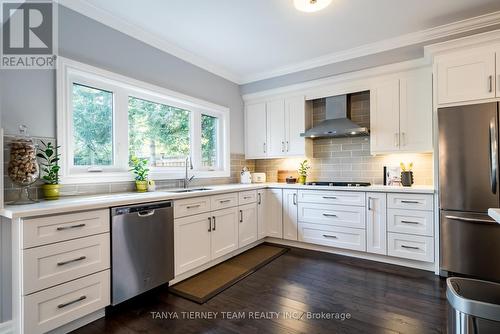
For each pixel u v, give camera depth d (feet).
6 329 5.77
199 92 11.57
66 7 7.25
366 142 11.75
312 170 13.08
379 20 8.54
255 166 14.96
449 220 8.08
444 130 8.18
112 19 8.16
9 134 6.18
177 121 11.02
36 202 5.95
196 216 8.49
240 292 7.48
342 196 10.30
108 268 6.17
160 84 9.85
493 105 7.52
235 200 10.23
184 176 10.85
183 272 7.98
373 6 7.75
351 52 10.76
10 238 5.88
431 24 8.80
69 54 7.30
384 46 10.11
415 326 5.79
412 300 6.93
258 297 7.18
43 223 5.11
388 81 10.33
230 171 13.26
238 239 10.36
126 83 8.66
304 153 12.35
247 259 10.12
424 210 8.76
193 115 11.59
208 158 12.53
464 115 7.89
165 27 8.87
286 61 11.84
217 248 9.32
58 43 7.07
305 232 11.16
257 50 10.72
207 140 12.51
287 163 13.98
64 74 7.16
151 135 9.96
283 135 12.96
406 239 9.07
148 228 7.00
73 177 7.32
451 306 4.00
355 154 12.00
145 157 9.71
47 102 6.86
